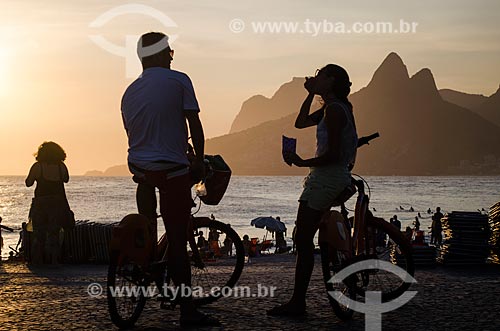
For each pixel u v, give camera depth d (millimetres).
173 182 5234
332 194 5656
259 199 157375
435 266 9523
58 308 5961
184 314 5223
